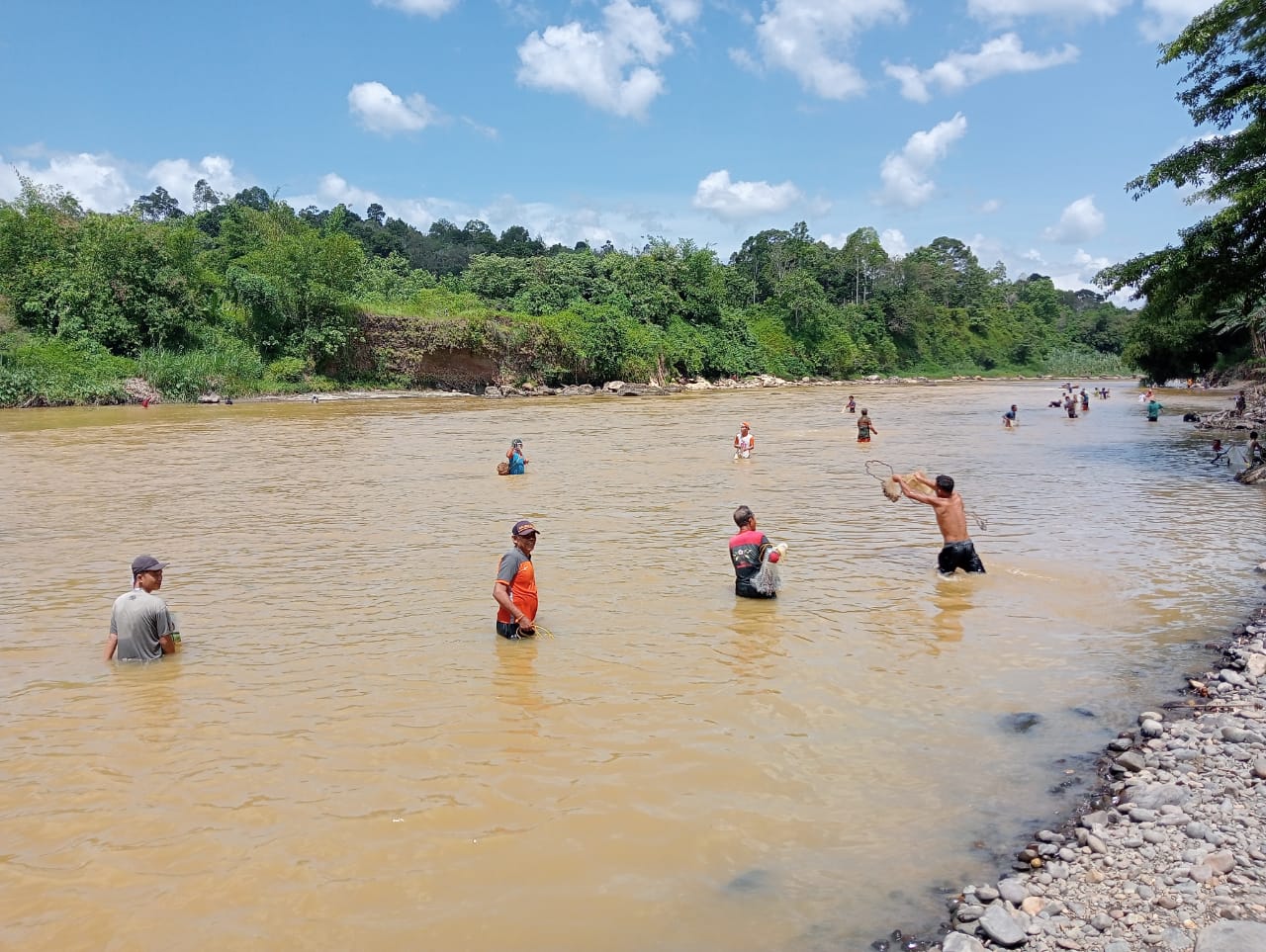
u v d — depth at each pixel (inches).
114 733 248.4
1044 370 4845.0
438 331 2342.5
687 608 366.6
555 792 213.5
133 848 189.8
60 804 208.8
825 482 744.3
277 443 1095.0
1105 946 156.5
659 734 246.2
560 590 395.2
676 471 829.8
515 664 300.5
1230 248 772.6
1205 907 166.2
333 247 2199.8
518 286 3085.6
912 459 935.0
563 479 765.3
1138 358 2479.1
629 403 2062.0
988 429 1353.3
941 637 328.8
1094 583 403.9
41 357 1733.5
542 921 164.4
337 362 2279.8
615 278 3152.1
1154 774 219.5
